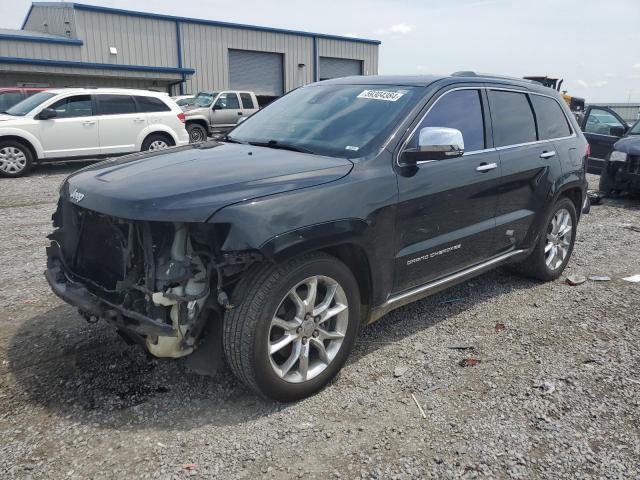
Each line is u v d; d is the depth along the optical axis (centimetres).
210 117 1952
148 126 1307
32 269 535
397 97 386
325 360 323
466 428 293
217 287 278
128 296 285
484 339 400
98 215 304
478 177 402
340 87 436
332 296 318
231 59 3080
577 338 404
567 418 303
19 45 2356
